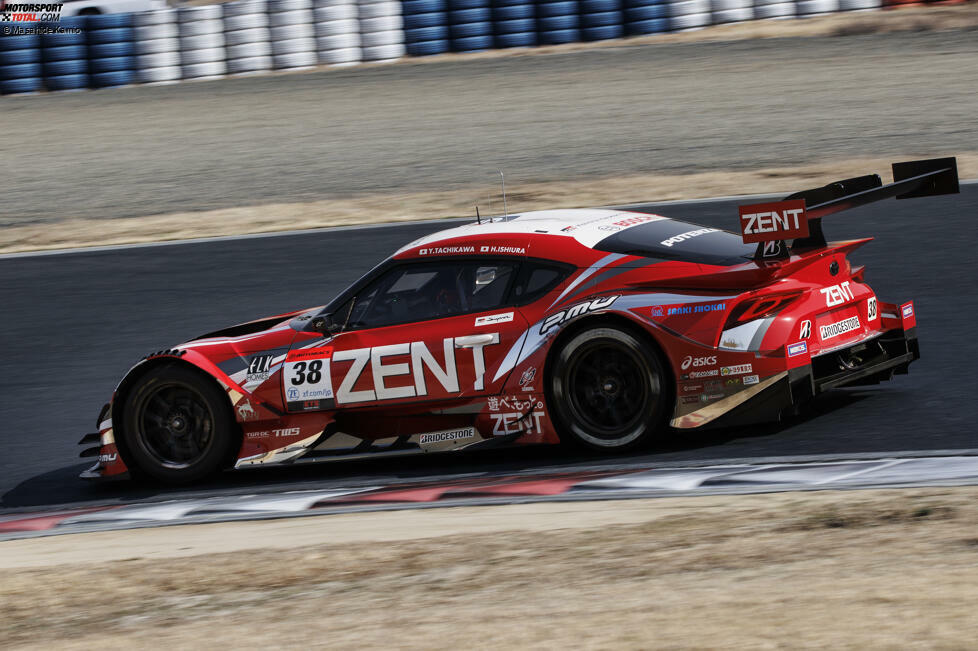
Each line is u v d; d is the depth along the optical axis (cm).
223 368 2470
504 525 1844
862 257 3741
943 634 1163
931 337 2905
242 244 4688
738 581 1429
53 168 6862
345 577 1666
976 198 4238
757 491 1892
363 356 2397
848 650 1149
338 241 4578
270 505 2198
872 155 5372
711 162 5566
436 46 9294
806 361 2188
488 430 2330
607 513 1853
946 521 1600
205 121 7800
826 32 8606
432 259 2422
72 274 4484
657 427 2205
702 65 8012
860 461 2028
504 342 2300
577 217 2498
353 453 2406
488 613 1404
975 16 8506
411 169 6038
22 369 3434
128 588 1723
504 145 6388
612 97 7350
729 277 2186
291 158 6556
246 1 9838
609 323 2222
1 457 2784
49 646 1496
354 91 8331
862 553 1499
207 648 1401
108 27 9212
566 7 9156
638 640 1239
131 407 2502
